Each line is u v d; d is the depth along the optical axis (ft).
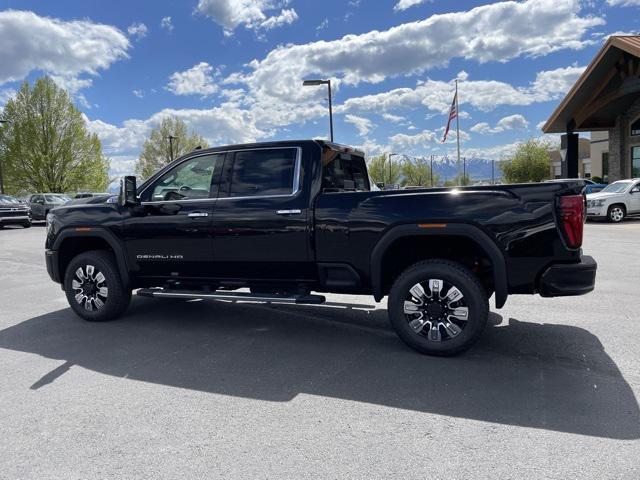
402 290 14.42
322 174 15.90
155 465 8.83
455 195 13.87
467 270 13.96
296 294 16.21
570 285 13.07
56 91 137.59
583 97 71.72
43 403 11.51
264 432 9.98
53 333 17.48
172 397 11.77
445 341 14.08
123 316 19.93
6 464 8.95
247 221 16.14
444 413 10.69
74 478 8.48
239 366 13.88
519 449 9.12
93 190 143.43
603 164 108.17
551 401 11.18
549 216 13.19
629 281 24.63
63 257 19.67
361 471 8.51
